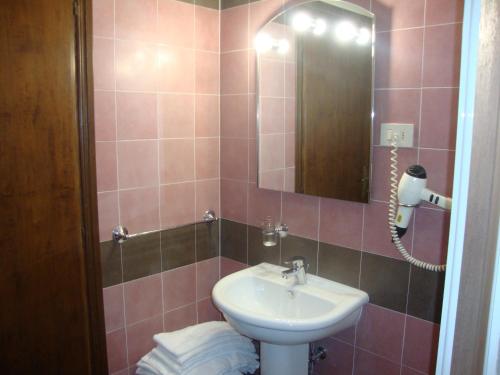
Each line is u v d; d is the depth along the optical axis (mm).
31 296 1719
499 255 610
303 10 1839
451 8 1428
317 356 1940
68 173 1747
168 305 2176
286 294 1855
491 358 625
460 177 604
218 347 1918
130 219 1972
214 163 2271
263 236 2012
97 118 1809
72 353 1854
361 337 1815
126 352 2039
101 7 1771
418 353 1654
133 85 1901
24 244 1678
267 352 1795
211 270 2350
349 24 1681
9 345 1690
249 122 2117
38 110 1644
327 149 1809
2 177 1597
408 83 1548
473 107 586
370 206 1715
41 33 1615
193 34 2086
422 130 1532
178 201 2141
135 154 1948
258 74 2039
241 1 2074
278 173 2014
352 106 1703
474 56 579
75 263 1813
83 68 1724
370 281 1758
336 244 1848
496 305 617
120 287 1979
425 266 1544
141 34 1900
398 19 1548
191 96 2121
